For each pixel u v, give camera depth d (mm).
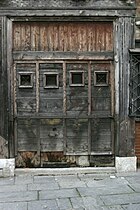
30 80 7359
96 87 7434
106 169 7426
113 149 7488
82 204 5492
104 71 7387
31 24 7281
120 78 7285
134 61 7305
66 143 7465
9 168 7230
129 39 7234
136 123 7480
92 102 7445
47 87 7371
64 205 5461
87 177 7090
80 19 7234
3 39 7109
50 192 6113
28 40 7297
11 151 7277
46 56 7309
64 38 7328
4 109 7203
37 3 7090
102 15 7168
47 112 7414
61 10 7113
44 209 5309
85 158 7512
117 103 7344
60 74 7387
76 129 7457
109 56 7348
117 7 7152
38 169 7371
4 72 7168
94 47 7363
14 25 7254
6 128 7223
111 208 5293
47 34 7312
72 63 7379
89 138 7461
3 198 5836
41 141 7449
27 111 7383
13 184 6652
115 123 7410
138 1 7328
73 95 7426
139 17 7328
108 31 7355
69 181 6816
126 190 6152
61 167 7496
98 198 5750
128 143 7383
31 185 6570
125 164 7379
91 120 7465
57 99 7406
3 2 7043
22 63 7316
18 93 7355
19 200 5727
